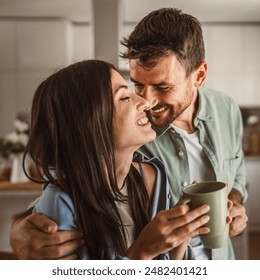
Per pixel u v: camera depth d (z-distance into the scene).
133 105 0.66
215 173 0.88
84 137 0.64
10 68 4.21
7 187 2.23
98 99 0.63
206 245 0.62
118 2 1.27
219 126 0.92
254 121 4.38
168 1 1.11
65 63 0.74
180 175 0.85
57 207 0.63
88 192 0.64
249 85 4.32
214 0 3.47
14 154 2.35
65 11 3.98
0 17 4.15
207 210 0.57
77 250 0.64
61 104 0.65
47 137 0.68
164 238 0.58
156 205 0.76
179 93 0.74
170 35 0.71
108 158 0.64
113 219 0.65
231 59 4.29
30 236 0.62
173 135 0.85
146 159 0.82
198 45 0.75
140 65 0.72
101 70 0.65
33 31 4.19
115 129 0.65
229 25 4.25
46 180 0.69
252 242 3.79
